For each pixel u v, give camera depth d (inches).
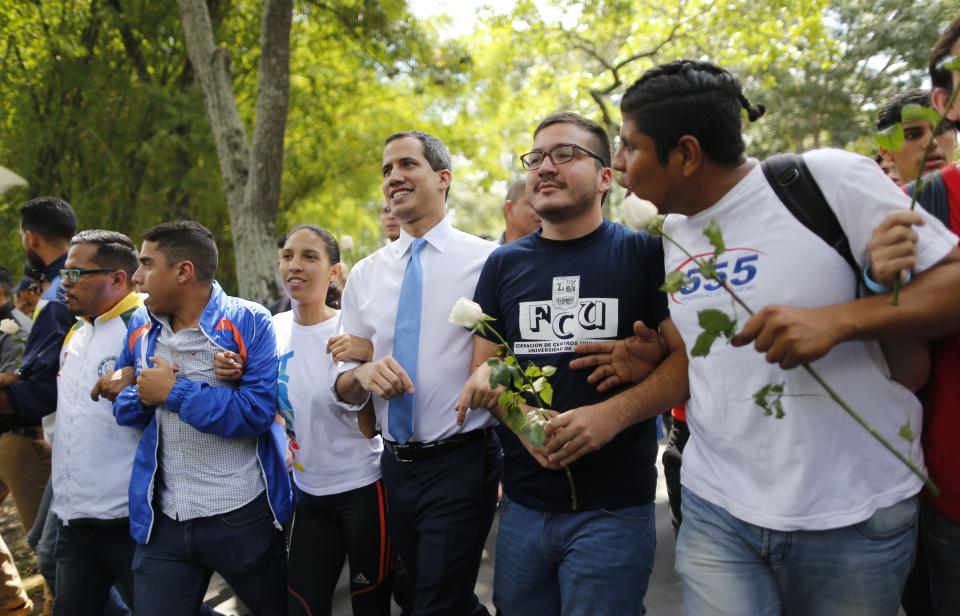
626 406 84.3
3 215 438.0
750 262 68.5
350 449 120.4
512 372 81.2
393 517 112.7
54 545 131.5
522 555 95.0
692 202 72.6
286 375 123.8
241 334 112.6
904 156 115.0
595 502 90.3
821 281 65.6
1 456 160.2
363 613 122.3
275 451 116.0
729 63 474.0
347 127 540.4
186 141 428.5
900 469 68.7
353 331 119.9
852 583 67.7
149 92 427.8
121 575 120.3
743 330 62.6
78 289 120.9
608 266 91.8
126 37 445.4
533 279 95.0
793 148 732.0
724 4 447.2
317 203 583.2
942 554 73.9
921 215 60.0
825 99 685.3
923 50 641.0
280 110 315.6
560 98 525.7
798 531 68.6
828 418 66.9
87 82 428.8
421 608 106.5
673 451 137.5
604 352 89.0
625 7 455.8
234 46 483.5
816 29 454.6
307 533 123.3
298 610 119.0
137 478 109.0
